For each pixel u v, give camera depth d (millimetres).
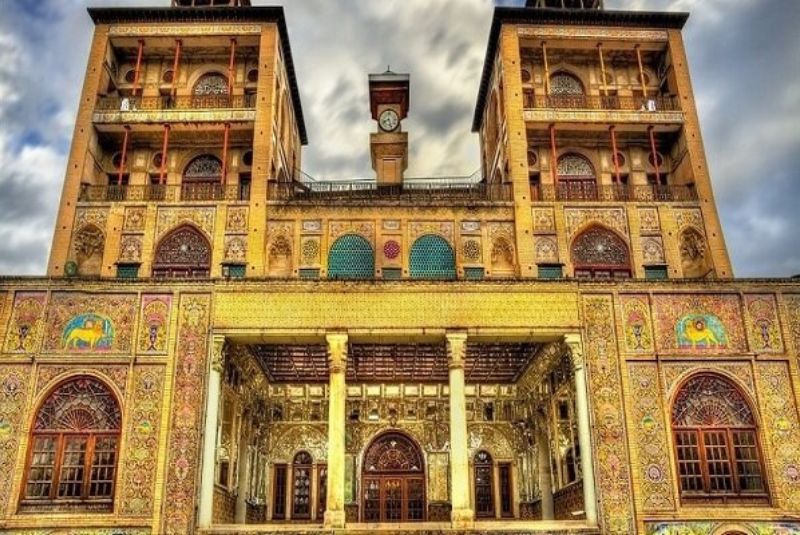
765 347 18938
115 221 26016
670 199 27359
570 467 21594
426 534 16797
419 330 18797
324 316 18875
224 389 19578
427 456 26031
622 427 18094
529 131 29141
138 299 18875
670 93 29672
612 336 18922
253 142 28016
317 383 26703
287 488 25625
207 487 17328
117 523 16922
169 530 16875
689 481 17844
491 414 26797
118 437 17734
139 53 29359
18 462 17391
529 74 30531
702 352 18812
